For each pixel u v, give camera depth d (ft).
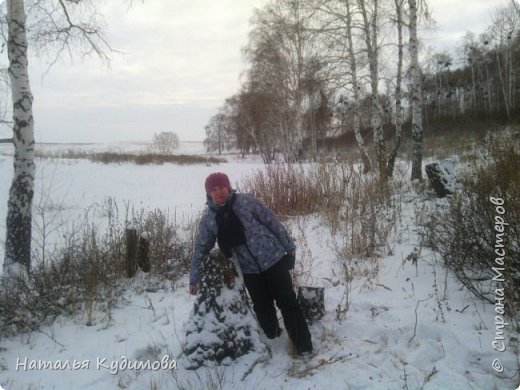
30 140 17.61
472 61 126.82
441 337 10.37
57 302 14.28
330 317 12.02
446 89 139.33
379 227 18.92
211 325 10.32
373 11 43.11
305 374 9.59
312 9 44.70
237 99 127.95
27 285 15.43
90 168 61.82
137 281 17.03
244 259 10.30
